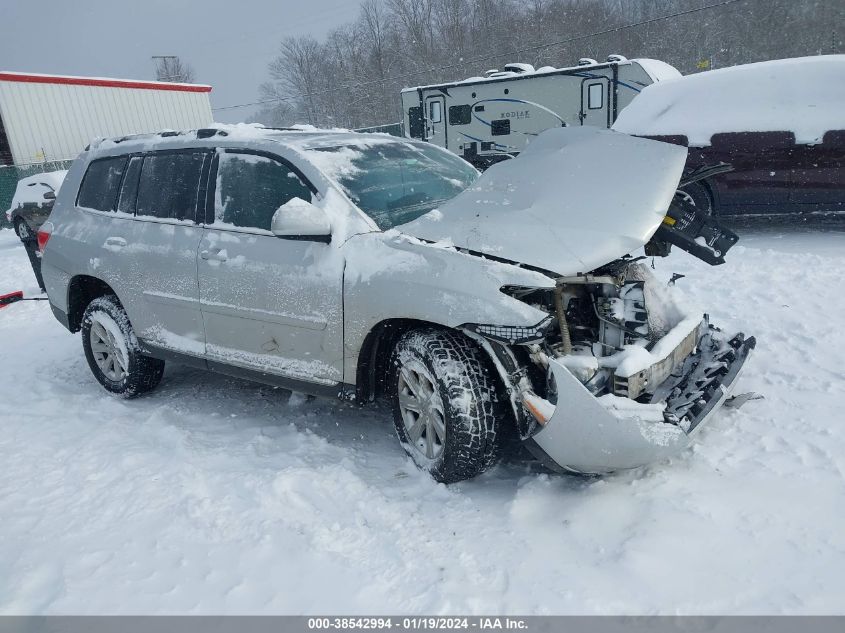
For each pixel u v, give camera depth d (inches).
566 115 591.8
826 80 288.0
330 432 154.1
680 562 98.0
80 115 911.7
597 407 105.2
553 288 118.2
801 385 153.8
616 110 565.6
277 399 177.0
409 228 134.3
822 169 284.7
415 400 129.4
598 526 108.3
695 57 1672.0
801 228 321.4
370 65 2059.5
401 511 117.3
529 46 1724.9
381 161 159.2
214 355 160.1
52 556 108.7
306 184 144.6
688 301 146.4
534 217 128.9
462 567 101.3
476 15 1871.3
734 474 120.2
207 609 95.2
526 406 113.4
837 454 124.0
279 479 125.7
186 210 165.3
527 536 107.9
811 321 190.5
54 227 200.5
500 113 631.2
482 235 125.3
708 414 117.2
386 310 125.1
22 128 857.5
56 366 219.0
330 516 116.3
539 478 123.9
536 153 153.6
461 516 114.9
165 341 170.4
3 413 175.0
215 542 110.4
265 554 106.6
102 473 135.9
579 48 1734.7
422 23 1926.7
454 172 174.4
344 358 134.9
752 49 1624.0
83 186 198.1
